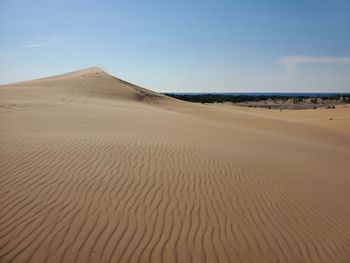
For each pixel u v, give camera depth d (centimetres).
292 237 607
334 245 596
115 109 2717
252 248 553
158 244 534
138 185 760
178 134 1580
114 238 537
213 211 672
